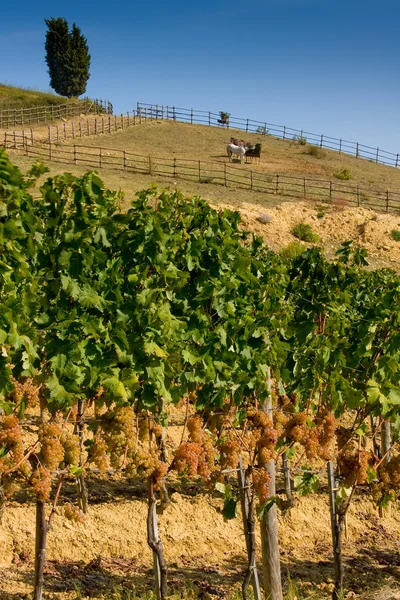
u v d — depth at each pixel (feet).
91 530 27.96
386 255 107.14
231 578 27.22
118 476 33.12
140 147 167.53
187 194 117.60
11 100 208.33
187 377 22.91
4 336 17.83
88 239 20.17
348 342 27.94
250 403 25.20
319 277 28.71
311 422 25.90
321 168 170.50
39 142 152.66
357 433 27.04
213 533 30.09
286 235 108.06
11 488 19.33
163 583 23.21
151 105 212.23
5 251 18.79
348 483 26.11
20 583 24.27
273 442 23.99
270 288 25.68
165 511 30.27
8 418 18.98
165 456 29.91
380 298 29.73
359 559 30.37
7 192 18.84
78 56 265.13
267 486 24.08
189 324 23.08
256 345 24.32
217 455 23.79
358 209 120.78
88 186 20.53
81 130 179.63
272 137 214.48
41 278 20.43
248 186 135.03
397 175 182.29
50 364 20.27
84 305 19.95
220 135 200.13
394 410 27.04
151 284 22.18
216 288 23.38
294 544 31.32
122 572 26.43
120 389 20.33
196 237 23.63
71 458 20.22
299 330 27.48
